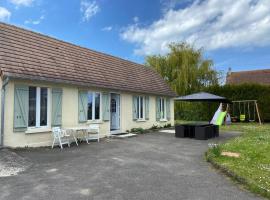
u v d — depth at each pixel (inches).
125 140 596.1
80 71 603.8
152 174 308.8
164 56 1347.2
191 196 237.3
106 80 665.0
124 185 268.1
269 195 232.4
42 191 250.7
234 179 286.5
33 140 481.4
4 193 245.8
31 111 483.8
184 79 1252.5
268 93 1068.5
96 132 584.7
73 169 330.3
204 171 323.0
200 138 619.5
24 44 519.5
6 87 440.8
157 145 527.5
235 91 1112.2
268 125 938.7
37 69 492.1
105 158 396.2
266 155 386.0
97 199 230.7
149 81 879.7
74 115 570.6
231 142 523.5
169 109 954.7
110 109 703.7
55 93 525.3
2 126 431.8
